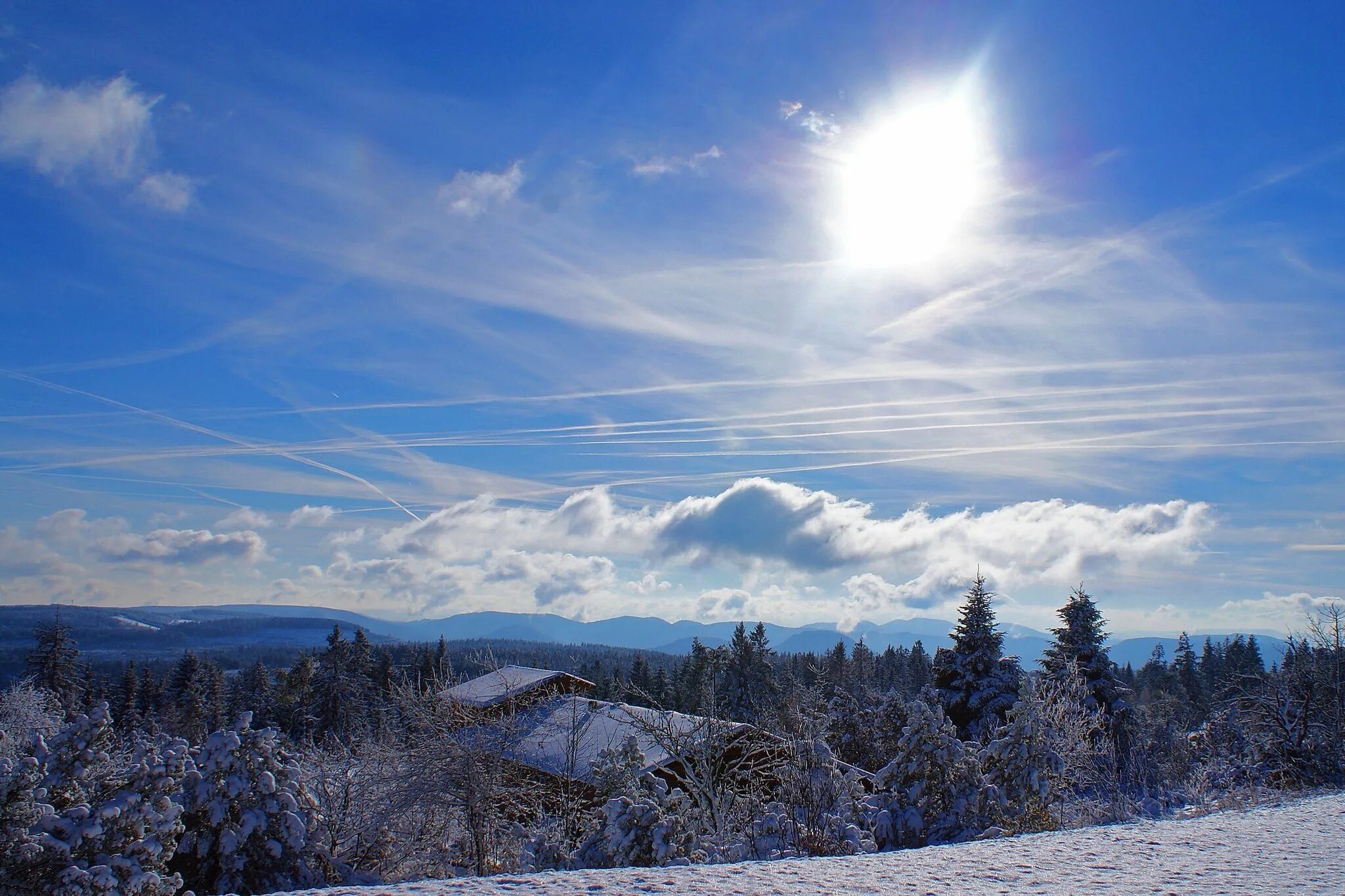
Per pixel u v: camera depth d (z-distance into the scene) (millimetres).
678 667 58750
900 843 14656
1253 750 29281
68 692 49406
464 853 17156
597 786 16125
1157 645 85062
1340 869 6492
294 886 13531
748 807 17531
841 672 44250
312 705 51688
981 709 37406
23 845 8875
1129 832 8508
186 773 13047
